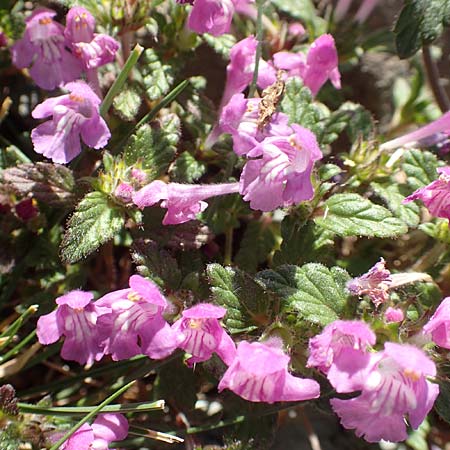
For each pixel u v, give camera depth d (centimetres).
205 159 32
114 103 32
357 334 26
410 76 38
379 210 30
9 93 35
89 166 33
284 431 32
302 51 35
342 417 26
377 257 34
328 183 30
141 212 30
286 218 30
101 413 28
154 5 32
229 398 31
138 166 30
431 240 33
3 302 31
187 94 33
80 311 28
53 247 32
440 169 28
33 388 30
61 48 31
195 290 29
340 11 35
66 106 29
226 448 30
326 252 30
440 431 33
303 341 28
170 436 29
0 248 31
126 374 31
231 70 31
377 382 26
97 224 29
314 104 31
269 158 28
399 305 28
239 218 34
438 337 27
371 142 32
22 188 30
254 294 29
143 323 28
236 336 29
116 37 33
